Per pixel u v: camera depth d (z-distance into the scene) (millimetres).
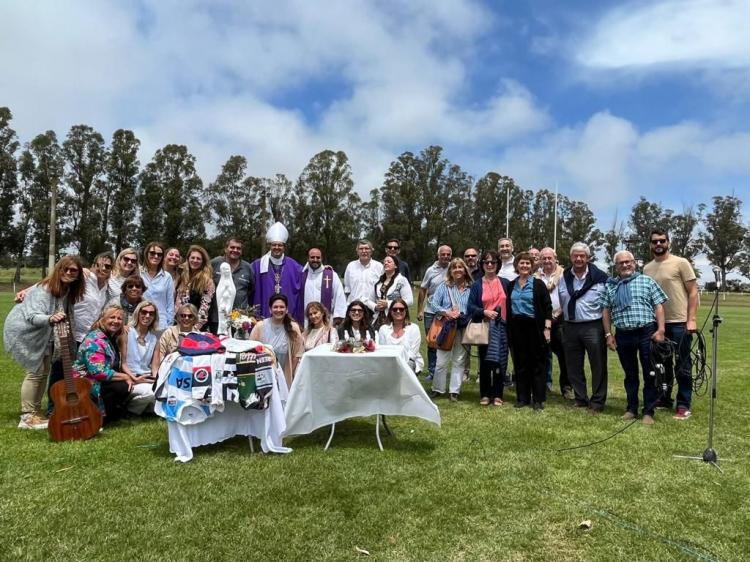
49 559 2922
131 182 52188
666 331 6371
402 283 7410
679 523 3414
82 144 51031
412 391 4727
